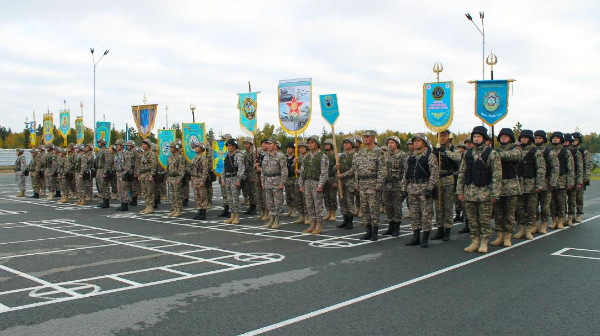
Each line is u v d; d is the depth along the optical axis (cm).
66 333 445
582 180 1219
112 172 1583
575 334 448
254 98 1409
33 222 1249
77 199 1927
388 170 1044
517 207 1020
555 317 496
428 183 898
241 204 1766
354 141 1422
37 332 446
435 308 524
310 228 1088
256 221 1301
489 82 1137
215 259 784
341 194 1157
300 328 461
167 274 678
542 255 823
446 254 833
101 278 654
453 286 616
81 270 701
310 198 1086
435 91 1096
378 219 978
